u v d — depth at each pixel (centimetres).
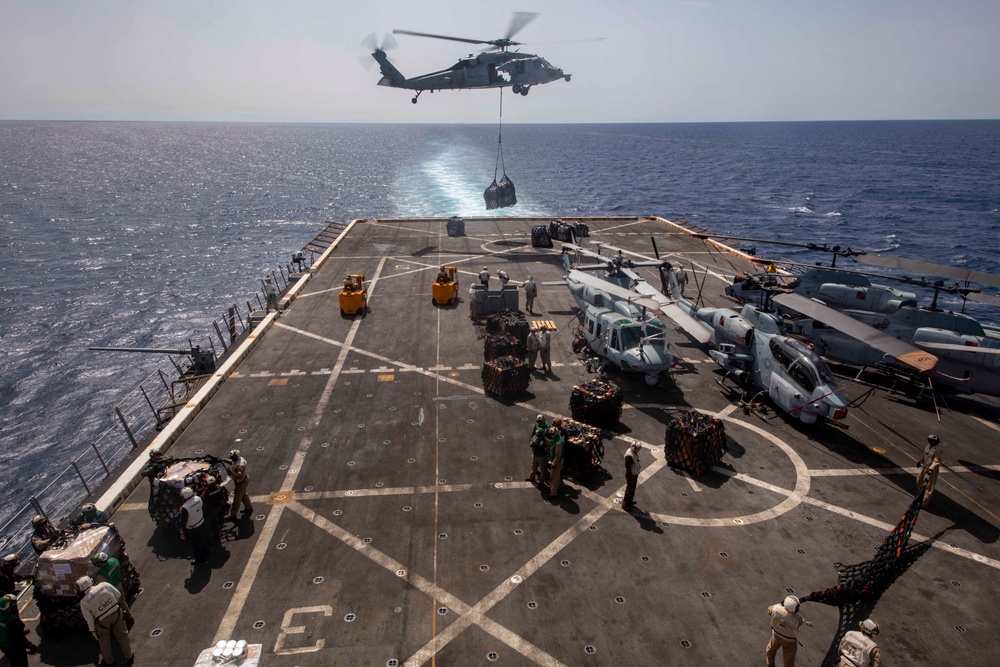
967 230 8556
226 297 5953
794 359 1952
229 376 2333
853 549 1412
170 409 2198
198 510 1301
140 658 1099
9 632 1006
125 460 1852
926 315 2198
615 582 1296
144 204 11931
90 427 3616
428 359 2494
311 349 2598
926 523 1516
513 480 1667
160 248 8081
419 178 15888
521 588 1277
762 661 1103
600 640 1147
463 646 1134
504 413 2047
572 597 1252
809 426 1980
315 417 2016
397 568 1335
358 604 1233
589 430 1717
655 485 1650
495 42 3906
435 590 1270
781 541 1435
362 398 2153
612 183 14462
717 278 3612
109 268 7012
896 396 2212
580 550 1394
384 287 3459
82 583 1024
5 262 7231
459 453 1800
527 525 1480
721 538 1441
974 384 2069
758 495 1616
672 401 2147
